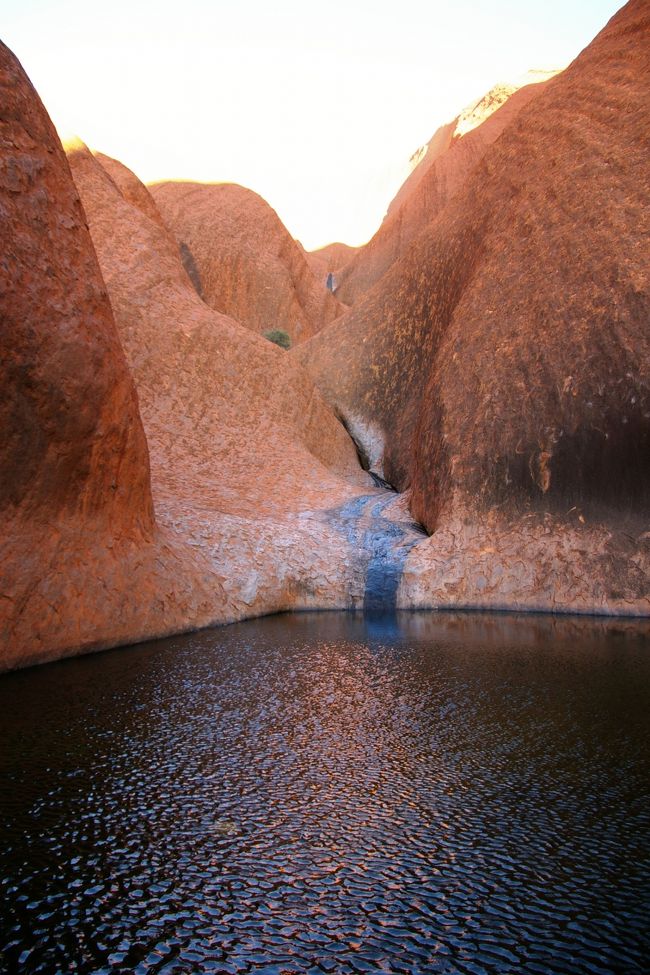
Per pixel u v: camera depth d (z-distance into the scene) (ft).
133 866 15.20
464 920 13.37
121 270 73.82
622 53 71.46
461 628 43.06
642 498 49.11
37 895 14.08
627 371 50.55
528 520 52.47
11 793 18.72
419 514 61.31
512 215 68.85
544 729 23.88
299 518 59.26
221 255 131.54
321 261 206.59
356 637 40.06
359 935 12.93
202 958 12.27
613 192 59.52
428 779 19.79
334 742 22.79
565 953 12.41
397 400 86.58
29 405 30.99
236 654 35.24
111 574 36.96
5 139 32.78
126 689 28.53
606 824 17.08
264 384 76.48
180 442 64.95
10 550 31.17
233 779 19.79
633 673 31.07
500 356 59.00
